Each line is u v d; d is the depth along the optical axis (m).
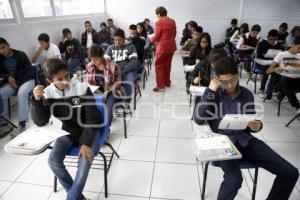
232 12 6.86
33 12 3.93
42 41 3.53
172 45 3.77
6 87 2.78
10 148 1.24
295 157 2.18
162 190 1.81
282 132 2.62
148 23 6.71
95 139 1.56
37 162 2.13
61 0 4.89
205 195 1.75
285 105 3.36
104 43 5.75
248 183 1.87
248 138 1.52
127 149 2.31
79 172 1.47
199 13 6.94
